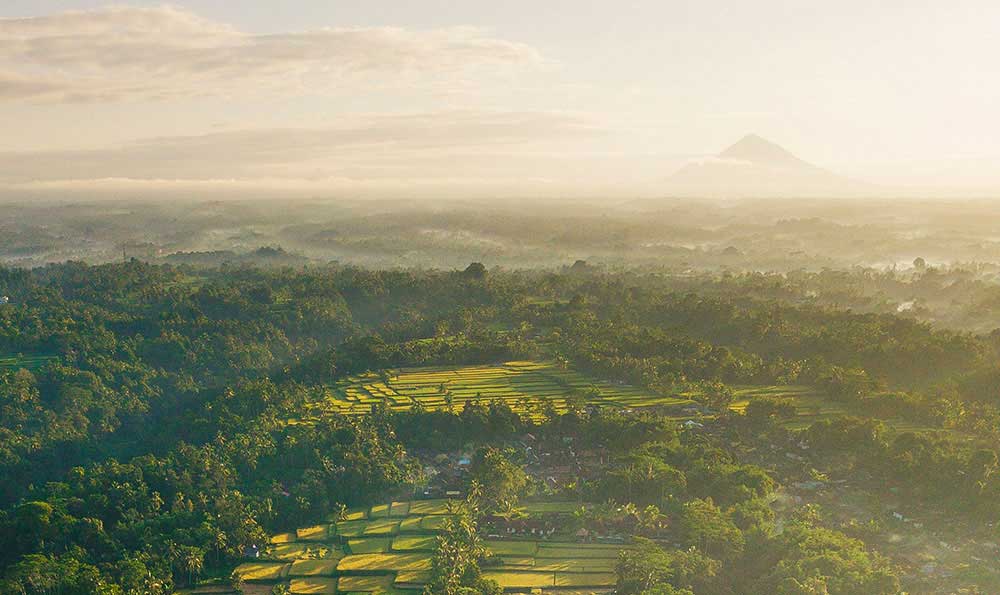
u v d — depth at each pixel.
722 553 162.38
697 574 151.75
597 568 162.75
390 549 175.62
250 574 169.38
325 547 179.38
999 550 163.62
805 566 149.88
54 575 164.62
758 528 167.00
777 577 149.12
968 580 150.88
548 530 178.88
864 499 188.50
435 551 172.12
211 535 177.62
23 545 183.88
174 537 178.00
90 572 164.75
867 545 166.88
